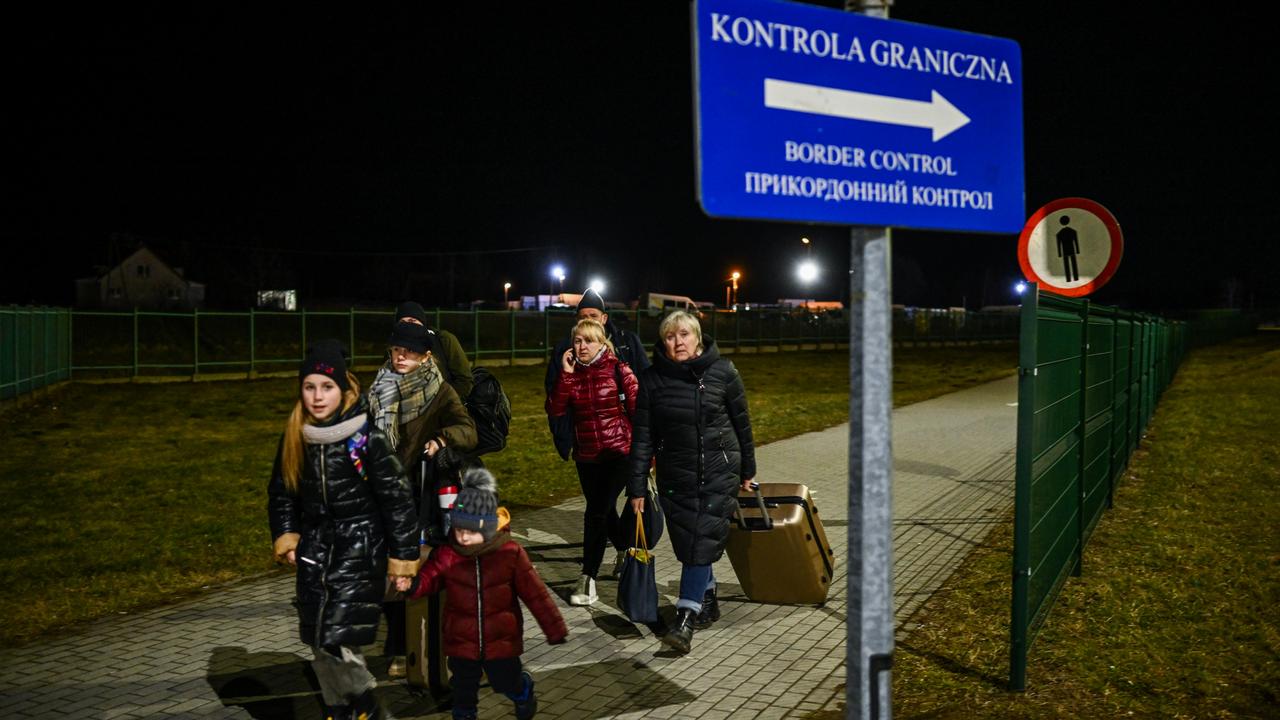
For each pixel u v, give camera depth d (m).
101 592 6.07
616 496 5.74
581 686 4.45
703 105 2.04
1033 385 4.17
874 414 2.24
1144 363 12.51
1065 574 5.70
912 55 2.28
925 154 2.29
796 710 4.13
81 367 26.52
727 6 2.08
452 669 3.84
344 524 3.55
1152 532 7.24
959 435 14.34
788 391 24.20
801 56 2.14
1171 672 4.32
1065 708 3.94
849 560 2.26
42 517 8.59
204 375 28.22
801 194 2.13
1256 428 13.97
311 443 3.50
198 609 5.71
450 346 5.32
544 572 6.50
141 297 77.75
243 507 9.06
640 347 6.14
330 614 3.48
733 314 46.69
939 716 3.90
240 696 4.34
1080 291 5.79
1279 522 7.55
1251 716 3.84
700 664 4.72
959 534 7.51
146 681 4.53
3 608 5.73
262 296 67.56
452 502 4.23
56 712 4.16
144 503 9.29
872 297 2.24
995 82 2.40
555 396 5.65
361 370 31.84
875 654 2.24
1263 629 4.92
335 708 3.68
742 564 5.33
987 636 4.91
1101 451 7.44
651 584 4.91
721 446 4.88
